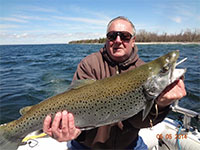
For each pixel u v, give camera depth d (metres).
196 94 2.41
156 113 0.64
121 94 0.67
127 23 0.77
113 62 0.80
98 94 0.69
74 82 0.73
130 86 0.68
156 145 1.08
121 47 0.76
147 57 7.00
